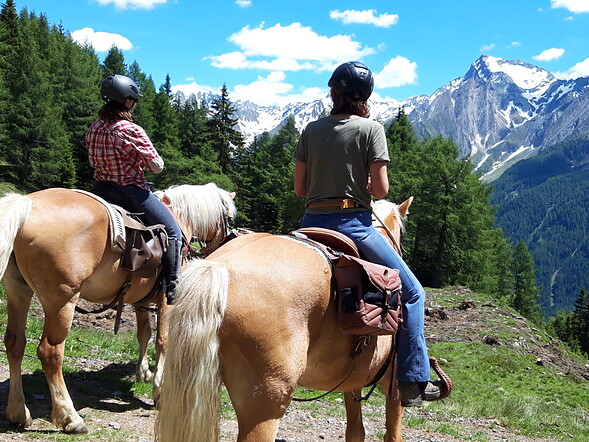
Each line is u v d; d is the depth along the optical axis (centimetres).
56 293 496
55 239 491
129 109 584
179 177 7175
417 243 5012
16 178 5744
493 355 1589
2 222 460
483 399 1167
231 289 291
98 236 526
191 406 272
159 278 612
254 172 8044
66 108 7181
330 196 375
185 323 279
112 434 521
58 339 503
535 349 1775
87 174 6731
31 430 500
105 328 1177
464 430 863
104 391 680
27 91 6019
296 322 305
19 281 514
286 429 672
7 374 663
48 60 7531
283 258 320
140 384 727
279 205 7188
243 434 290
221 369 290
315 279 322
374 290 346
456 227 4738
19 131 5734
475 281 4928
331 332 334
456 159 5000
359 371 370
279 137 8731
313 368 341
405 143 6869
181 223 727
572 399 1298
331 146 374
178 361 277
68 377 712
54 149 6044
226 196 794
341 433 688
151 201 599
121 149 570
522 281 8975
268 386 292
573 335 7731
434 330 1802
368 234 378
